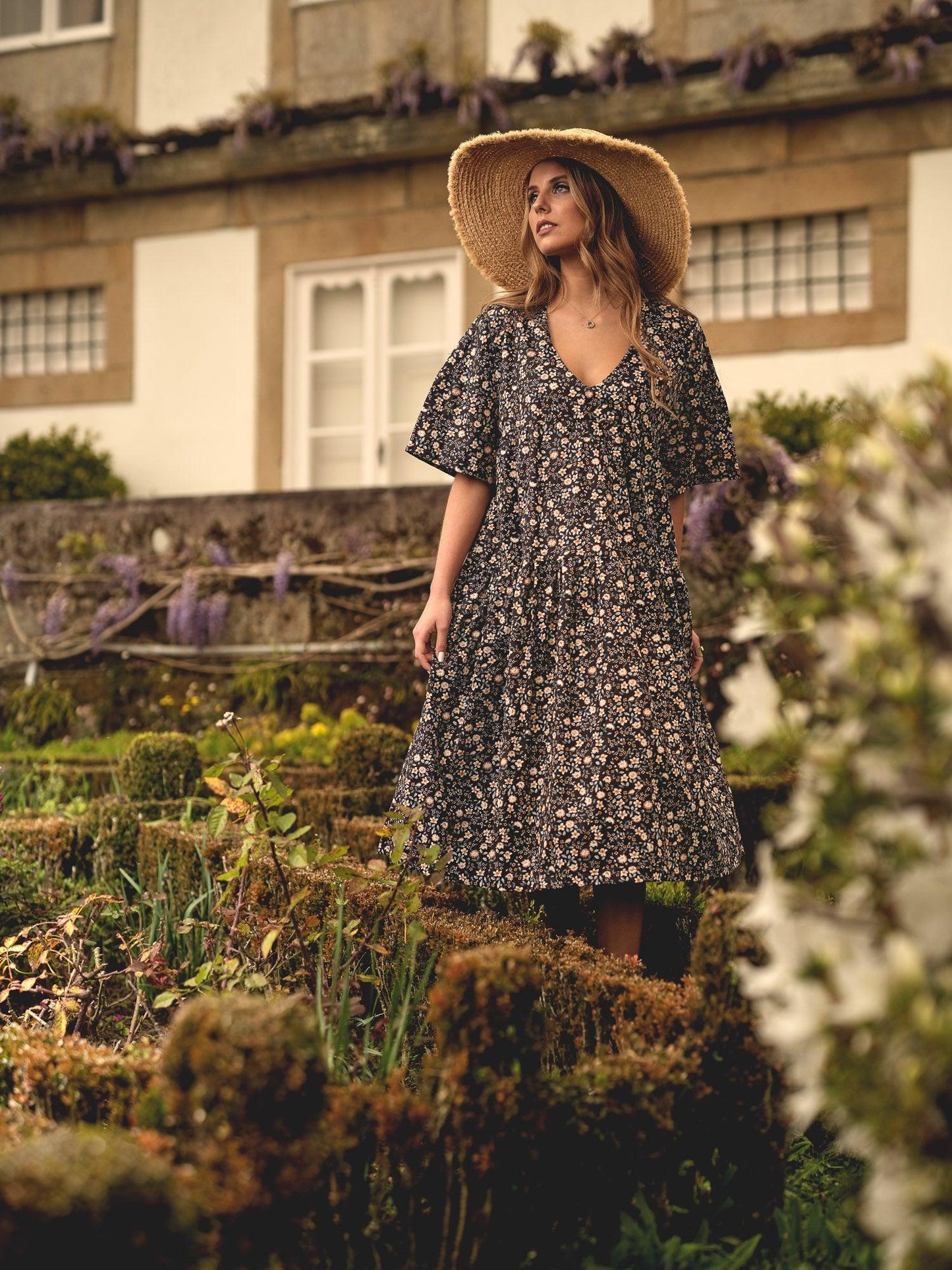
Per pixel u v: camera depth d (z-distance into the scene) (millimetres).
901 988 1243
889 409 1535
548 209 3268
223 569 7984
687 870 2842
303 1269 1899
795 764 1590
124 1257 1358
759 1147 2178
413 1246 2021
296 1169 1719
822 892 1789
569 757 2895
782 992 2037
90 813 4586
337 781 5062
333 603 7781
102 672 8180
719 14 9656
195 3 10922
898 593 1376
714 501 6469
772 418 7938
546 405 3078
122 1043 3047
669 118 9297
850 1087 1346
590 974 2467
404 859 2973
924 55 8773
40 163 10711
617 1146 2090
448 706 3012
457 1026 1995
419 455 3217
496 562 3053
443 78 10219
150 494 10773
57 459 10062
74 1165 1391
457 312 10250
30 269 11086
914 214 9070
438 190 10219
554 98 9500
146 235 10867
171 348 10789
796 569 1514
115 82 11078
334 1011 2594
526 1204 2014
